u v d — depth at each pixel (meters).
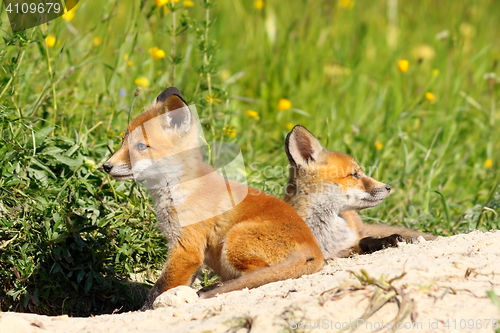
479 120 19.33
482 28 24.23
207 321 6.60
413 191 14.50
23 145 10.49
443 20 24.27
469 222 12.63
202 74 13.34
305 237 9.16
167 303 7.78
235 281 8.43
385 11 24.03
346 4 21.14
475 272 7.36
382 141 16.89
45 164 10.52
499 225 12.05
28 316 7.29
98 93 14.86
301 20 20.72
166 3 13.65
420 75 21.53
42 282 9.40
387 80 20.23
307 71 19.50
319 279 7.77
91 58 13.99
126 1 19.61
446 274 7.30
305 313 6.42
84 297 9.77
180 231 9.41
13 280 9.31
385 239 10.76
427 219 13.19
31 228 9.54
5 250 9.32
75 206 10.02
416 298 6.62
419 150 16.88
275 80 19.03
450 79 20.20
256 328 6.22
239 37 21.89
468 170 16.88
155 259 10.65
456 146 17.81
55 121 12.38
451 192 15.66
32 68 13.73
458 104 19.44
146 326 6.87
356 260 9.33
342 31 21.77
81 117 13.38
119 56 14.41
